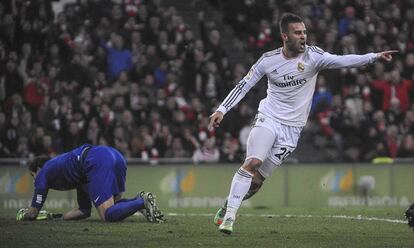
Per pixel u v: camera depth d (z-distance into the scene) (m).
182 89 44.34
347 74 46.69
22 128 40.56
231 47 50.88
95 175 23.14
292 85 20.58
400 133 45.72
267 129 20.50
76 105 41.47
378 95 46.28
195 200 40.56
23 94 42.34
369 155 44.69
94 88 42.78
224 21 51.91
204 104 44.50
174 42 45.62
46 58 43.69
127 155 41.00
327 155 45.00
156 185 39.94
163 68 44.94
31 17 44.25
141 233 20.36
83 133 40.88
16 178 38.44
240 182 20.22
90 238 19.31
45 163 24.36
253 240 19.17
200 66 45.25
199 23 50.19
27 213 24.00
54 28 44.66
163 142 41.78
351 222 24.30
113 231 20.75
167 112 42.91
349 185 42.28
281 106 20.73
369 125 45.06
